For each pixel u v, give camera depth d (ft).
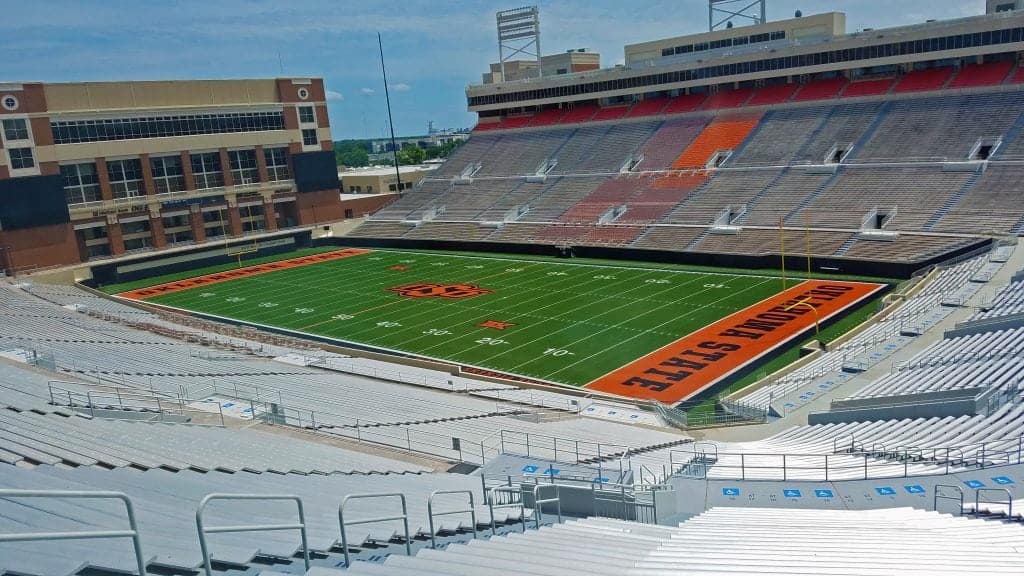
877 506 44.62
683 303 135.23
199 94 218.38
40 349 96.22
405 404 83.97
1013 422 56.03
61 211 192.13
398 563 25.36
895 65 192.95
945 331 94.02
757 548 30.73
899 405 66.59
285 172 239.30
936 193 156.76
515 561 26.78
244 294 170.19
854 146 179.01
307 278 183.93
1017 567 26.76
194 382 87.61
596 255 182.60
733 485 49.44
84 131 197.06
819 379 86.74
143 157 208.23
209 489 37.70
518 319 132.36
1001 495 44.01
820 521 39.29
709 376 99.50
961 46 175.42
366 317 141.18
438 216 230.27
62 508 28.12
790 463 55.42
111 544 23.57
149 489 35.55
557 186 219.82
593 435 71.61
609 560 27.81
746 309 128.57
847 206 164.45
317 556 26.99
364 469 53.26
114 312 146.82
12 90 183.01
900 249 145.59
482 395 92.48
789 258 155.02
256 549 25.46
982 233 142.41
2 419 48.85
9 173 183.42
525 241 197.36
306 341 126.21
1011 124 162.61
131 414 62.13
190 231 223.30
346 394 88.17
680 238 175.73
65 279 188.44
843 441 61.62
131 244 212.64
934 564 27.55
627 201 199.72
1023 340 78.18
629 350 111.96
